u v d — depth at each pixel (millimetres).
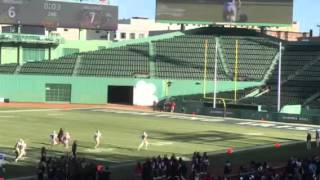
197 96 115188
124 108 111188
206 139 67625
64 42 129625
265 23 124188
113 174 43594
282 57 121812
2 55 124000
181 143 63344
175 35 132875
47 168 39156
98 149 56531
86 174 37906
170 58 124500
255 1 123938
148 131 73875
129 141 63344
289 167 37562
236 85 114500
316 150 59969
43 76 116500
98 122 82938
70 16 131000
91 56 125375
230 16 125000
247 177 34844
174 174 39062
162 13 127250
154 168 39906
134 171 43188
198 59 124000
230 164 45312
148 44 129750
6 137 62844
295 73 116125
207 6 125750
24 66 121375
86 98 117250
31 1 126688
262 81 115750
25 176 42344
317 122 91688
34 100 116750
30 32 131125
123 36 197125
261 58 122688
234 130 79062
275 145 63656
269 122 93812
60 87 117125
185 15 126812
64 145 56875
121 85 117250
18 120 82000
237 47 121125
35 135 65125
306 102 105625
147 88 116875
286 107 98500
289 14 123312
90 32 163750
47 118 86438
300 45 124812
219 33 133000
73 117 89438
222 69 120375
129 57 124812
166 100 112562
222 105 105000
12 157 50062
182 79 117375
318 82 112312
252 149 60188
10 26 135250
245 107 100812
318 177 36719
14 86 116125
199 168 42188
